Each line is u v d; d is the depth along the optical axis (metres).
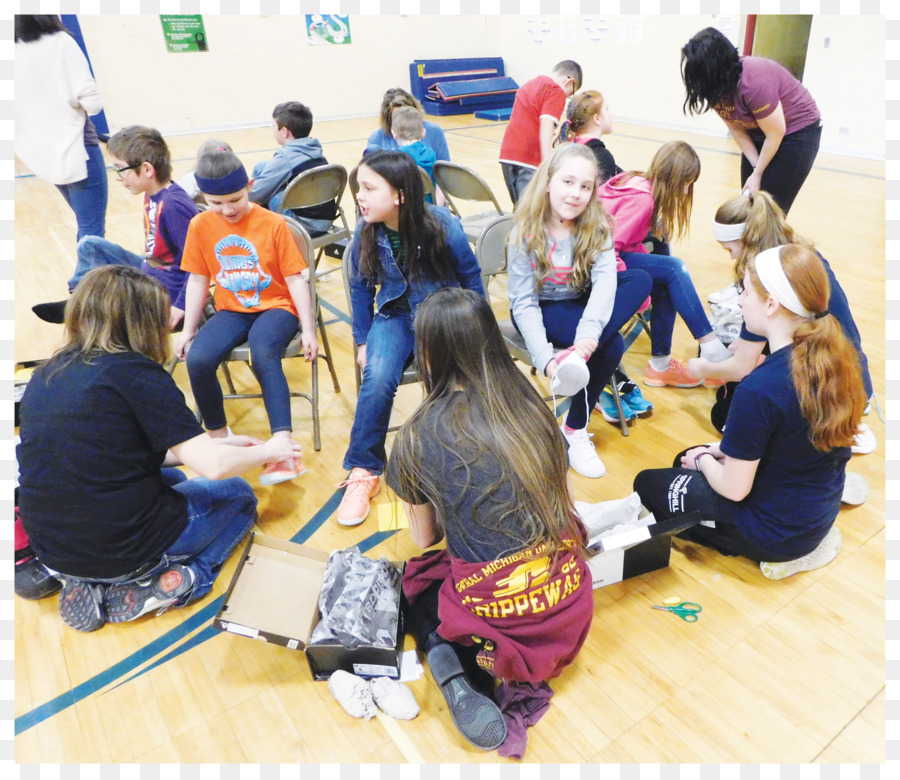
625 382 2.25
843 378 1.25
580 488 1.95
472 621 1.20
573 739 1.28
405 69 9.13
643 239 2.41
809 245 1.63
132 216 4.77
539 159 3.36
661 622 1.51
